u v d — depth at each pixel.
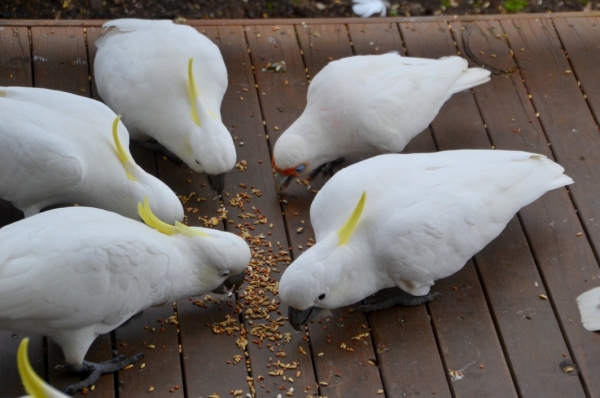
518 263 2.17
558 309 2.11
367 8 2.76
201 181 2.28
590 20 2.58
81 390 1.99
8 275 1.89
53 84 2.38
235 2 2.73
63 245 1.91
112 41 2.29
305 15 2.74
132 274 1.94
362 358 2.04
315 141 2.23
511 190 2.10
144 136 2.29
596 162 2.32
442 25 2.56
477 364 2.04
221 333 2.06
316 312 2.04
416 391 2.01
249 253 2.04
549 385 2.02
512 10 2.80
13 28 2.45
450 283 2.14
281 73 2.45
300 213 2.23
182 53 2.23
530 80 2.46
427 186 2.06
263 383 2.01
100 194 2.11
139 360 2.03
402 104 2.23
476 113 2.40
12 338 2.03
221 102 2.37
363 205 1.96
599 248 2.19
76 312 1.92
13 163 2.06
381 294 2.14
